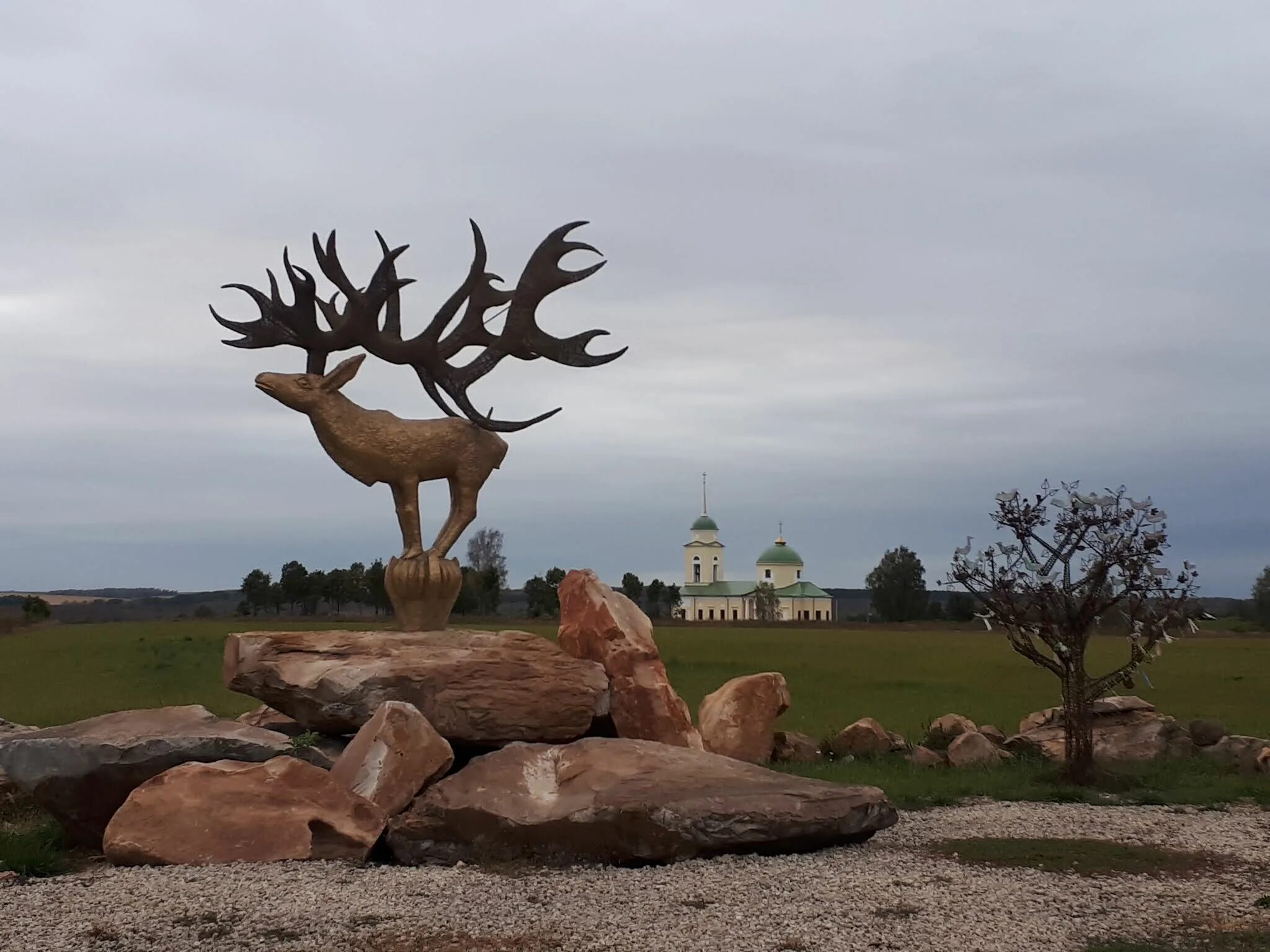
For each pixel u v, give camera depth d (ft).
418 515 48.49
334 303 49.49
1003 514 52.90
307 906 28.45
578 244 49.83
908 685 121.60
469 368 49.32
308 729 43.73
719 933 26.63
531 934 26.48
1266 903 29.53
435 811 34.71
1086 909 28.99
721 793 34.96
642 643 49.34
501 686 43.52
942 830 40.24
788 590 441.27
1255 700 102.01
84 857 35.76
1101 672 136.46
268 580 273.75
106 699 103.14
